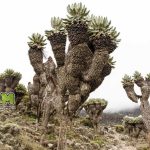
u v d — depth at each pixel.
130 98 18.75
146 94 18.50
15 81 18.42
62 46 10.97
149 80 18.67
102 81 10.30
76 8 10.01
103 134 20.91
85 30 9.93
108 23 9.87
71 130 17.30
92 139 18.42
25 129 13.27
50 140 13.55
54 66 12.21
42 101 14.58
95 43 9.70
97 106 20.66
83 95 9.97
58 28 10.98
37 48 12.23
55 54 11.00
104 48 9.66
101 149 16.94
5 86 18.55
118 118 33.78
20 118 16.31
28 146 10.20
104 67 10.30
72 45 10.02
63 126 10.42
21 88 19.41
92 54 10.04
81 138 16.78
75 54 9.86
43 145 12.52
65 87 10.65
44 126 12.88
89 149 15.41
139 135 23.55
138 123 21.27
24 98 19.52
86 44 9.94
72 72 9.91
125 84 18.86
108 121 32.53
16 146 9.68
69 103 10.08
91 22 9.98
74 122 21.09
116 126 25.05
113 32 9.99
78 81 9.98
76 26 9.90
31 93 15.21
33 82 15.12
